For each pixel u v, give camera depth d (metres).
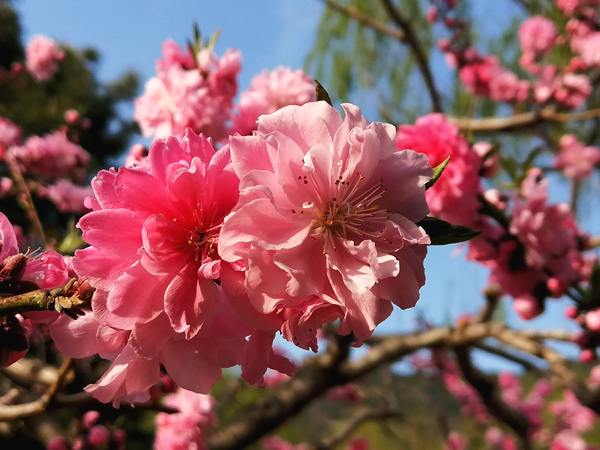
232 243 0.10
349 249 0.11
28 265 0.12
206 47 0.27
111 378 0.11
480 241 0.28
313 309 0.10
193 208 0.11
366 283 0.10
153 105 0.25
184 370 0.11
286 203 0.11
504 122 0.53
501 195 0.29
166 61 0.26
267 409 0.42
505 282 0.29
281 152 0.10
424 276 0.11
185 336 0.10
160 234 0.10
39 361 0.31
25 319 0.12
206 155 0.11
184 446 0.37
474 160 0.25
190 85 0.25
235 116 0.26
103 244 0.10
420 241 0.10
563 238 0.28
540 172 0.29
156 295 0.10
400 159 0.11
